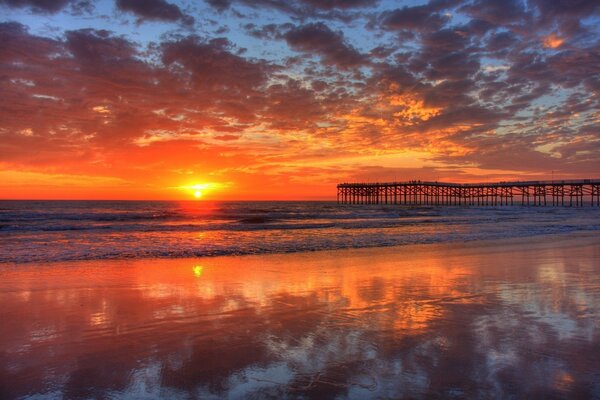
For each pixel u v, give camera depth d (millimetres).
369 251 13148
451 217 41094
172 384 3334
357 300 6227
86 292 6855
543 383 3285
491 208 82812
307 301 6172
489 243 15594
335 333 4609
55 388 3279
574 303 5953
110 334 4625
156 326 4918
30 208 58062
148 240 16828
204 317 5309
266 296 6523
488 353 3943
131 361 3822
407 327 4797
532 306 5781
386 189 107375
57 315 5422
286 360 3811
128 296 6551
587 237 18266
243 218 36031
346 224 27812
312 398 3057
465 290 6910
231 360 3826
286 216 40438
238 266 9859
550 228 24359
